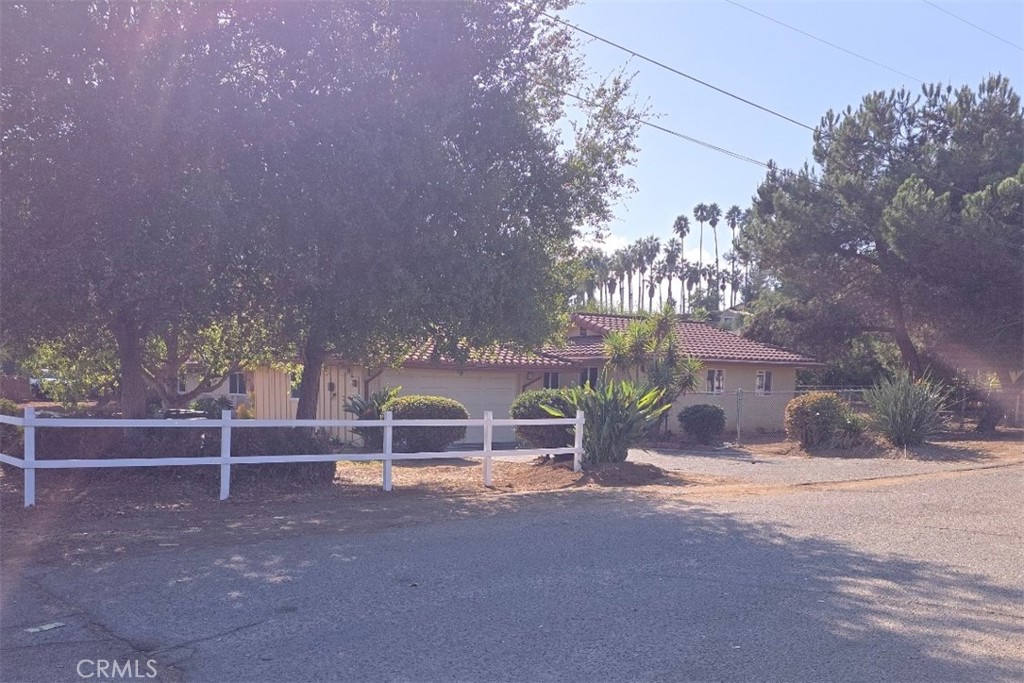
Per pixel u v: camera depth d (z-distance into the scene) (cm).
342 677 588
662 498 1416
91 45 1122
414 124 1227
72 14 1103
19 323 1209
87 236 1111
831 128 3481
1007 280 2908
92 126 1112
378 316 1305
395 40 1298
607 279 10319
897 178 3203
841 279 3397
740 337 3697
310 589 802
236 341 1633
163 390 1766
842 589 823
